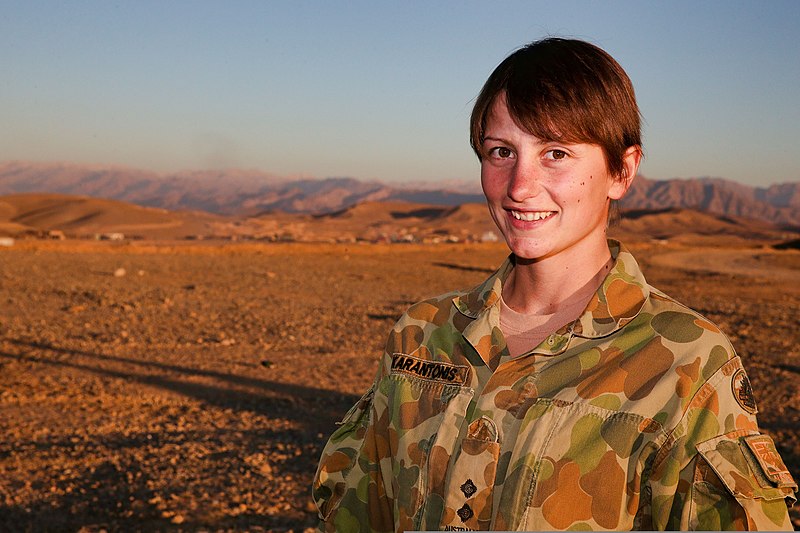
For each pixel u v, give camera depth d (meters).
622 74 1.04
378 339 14.66
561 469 0.93
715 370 0.95
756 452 0.90
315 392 10.11
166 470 6.72
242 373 11.23
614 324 1.01
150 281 26.33
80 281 25.38
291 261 41.00
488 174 1.09
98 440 7.70
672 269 41.59
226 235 165.38
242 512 5.76
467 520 0.96
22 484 6.32
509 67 1.05
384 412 1.18
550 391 0.99
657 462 0.91
